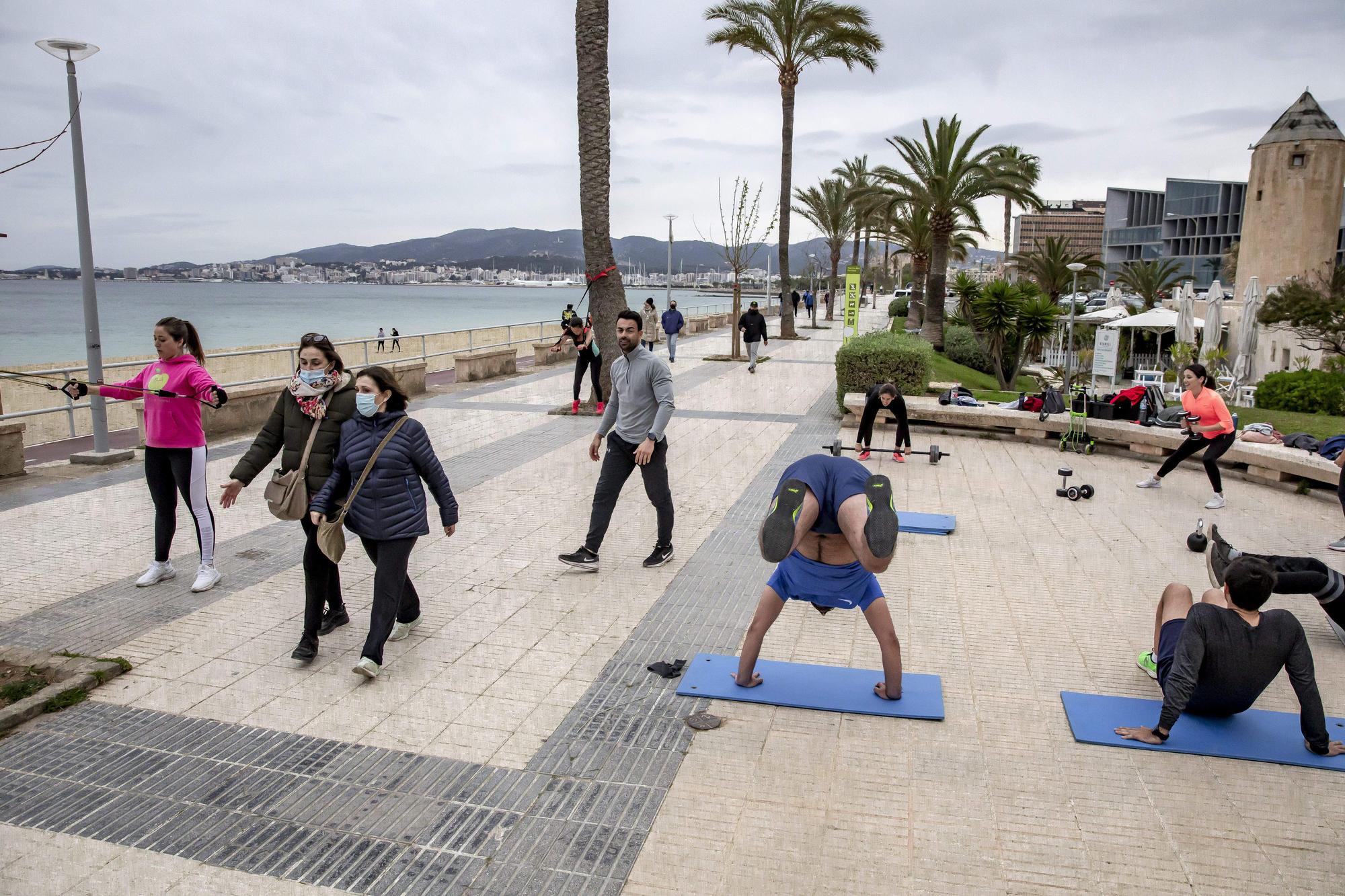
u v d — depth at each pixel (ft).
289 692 15.07
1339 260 203.92
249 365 81.71
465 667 16.08
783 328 103.24
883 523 11.84
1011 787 12.19
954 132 82.64
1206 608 13.06
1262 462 31.12
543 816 11.59
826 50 89.20
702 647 16.98
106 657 16.33
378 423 15.23
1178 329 85.25
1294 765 12.69
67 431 43.19
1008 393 56.08
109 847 11.00
